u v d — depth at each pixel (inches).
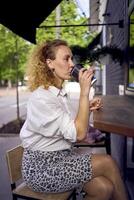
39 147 79.7
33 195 81.4
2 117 474.6
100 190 76.7
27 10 185.0
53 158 79.5
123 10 176.4
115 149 215.0
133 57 142.5
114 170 78.3
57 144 79.3
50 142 78.8
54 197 79.7
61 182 77.7
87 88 74.7
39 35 340.5
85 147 135.2
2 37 455.2
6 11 179.3
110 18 269.6
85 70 75.4
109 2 279.7
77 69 76.1
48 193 81.1
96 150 205.0
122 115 78.8
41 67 81.7
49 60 81.3
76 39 370.6
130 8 145.6
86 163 77.9
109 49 192.5
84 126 74.6
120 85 188.4
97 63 218.2
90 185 78.3
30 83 83.0
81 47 199.6
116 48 191.9
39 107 76.6
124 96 140.3
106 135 126.6
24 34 205.2
